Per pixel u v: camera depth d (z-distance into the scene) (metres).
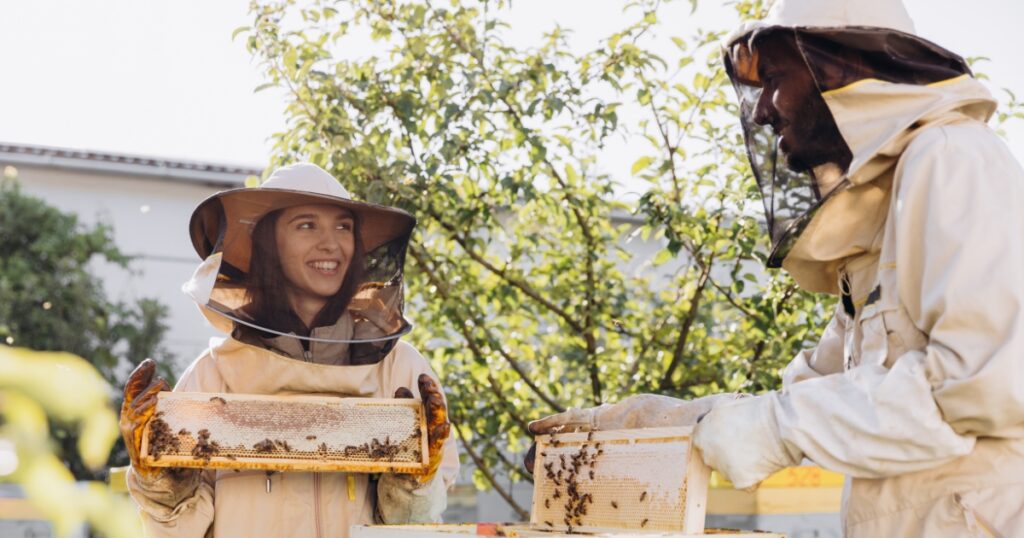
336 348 2.61
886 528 1.91
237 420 2.27
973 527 1.77
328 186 2.80
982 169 1.80
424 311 5.24
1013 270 1.72
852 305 2.11
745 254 4.82
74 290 13.77
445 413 2.37
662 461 1.93
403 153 5.08
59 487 0.64
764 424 1.84
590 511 2.10
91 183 16.41
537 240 5.03
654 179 4.95
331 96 4.83
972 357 1.71
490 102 4.67
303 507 2.58
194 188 16.81
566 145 5.07
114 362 1.67
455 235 5.05
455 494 12.45
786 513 4.66
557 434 2.30
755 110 2.13
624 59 4.76
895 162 1.94
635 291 5.73
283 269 2.58
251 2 4.77
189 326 16.45
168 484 2.32
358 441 2.32
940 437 1.71
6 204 13.84
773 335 4.92
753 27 2.10
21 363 0.64
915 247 1.84
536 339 5.80
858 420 1.76
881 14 1.99
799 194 2.04
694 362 5.27
